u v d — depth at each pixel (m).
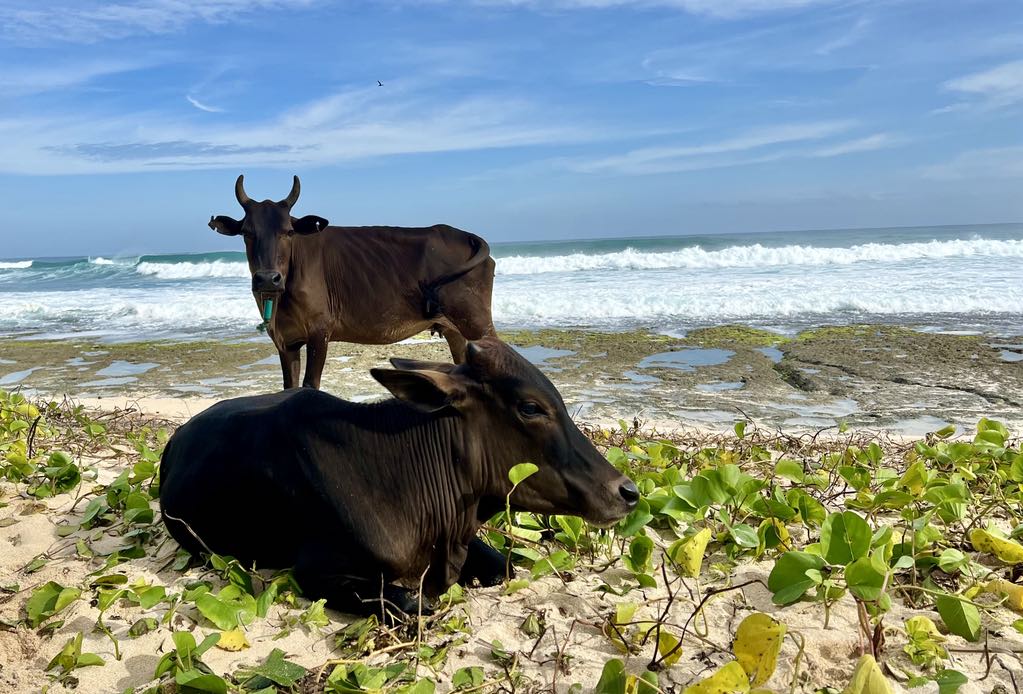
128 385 11.77
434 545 3.82
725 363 12.34
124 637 3.49
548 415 3.70
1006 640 3.46
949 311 16.98
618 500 3.68
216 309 20.97
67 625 3.60
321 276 8.32
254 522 3.89
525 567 4.30
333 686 3.01
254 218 7.78
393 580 3.76
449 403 3.67
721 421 9.07
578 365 12.47
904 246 29.77
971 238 49.28
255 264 7.64
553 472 3.71
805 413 9.49
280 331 8.39
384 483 3.69
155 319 20.25
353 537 3.60
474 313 8.84
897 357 12.34
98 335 17.50
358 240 8.58
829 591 3.51
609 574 4.17
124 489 4.98
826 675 3.19
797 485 5.07
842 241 54.97
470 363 3.73
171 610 3.54
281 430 3.83
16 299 25.09
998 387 10.54
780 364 12.23
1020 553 3.81
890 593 3.88
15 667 3.32
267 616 3.64
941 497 4.47
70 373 12.83
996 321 15.45
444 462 3.76
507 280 25.83
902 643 3.42
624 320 17.19
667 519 4.78
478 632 3.54
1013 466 4.95
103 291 28.62
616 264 30.30
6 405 6.90
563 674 3.21
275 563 4.02
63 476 5.37
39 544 4.53
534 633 3.53
